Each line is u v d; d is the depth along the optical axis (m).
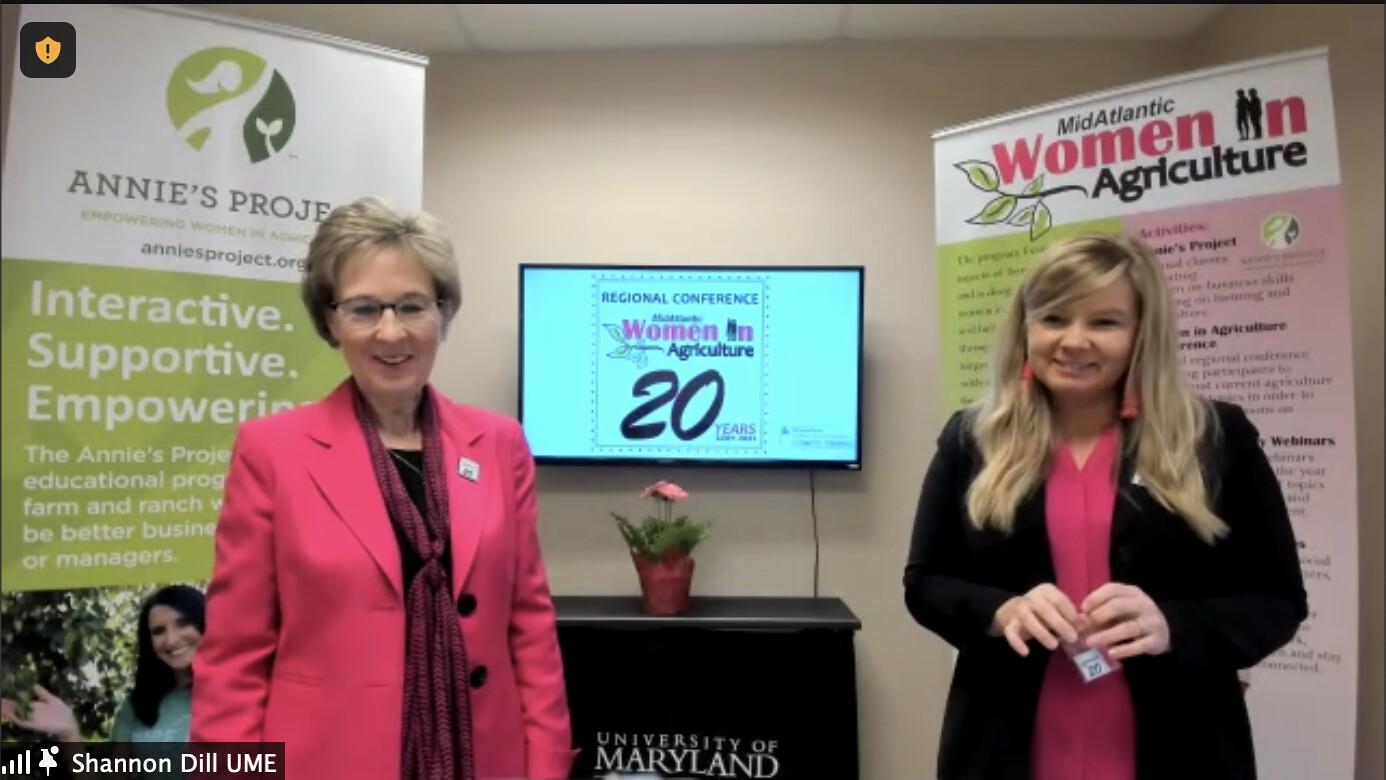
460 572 1.23
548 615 1.39
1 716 1.84
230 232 1.98
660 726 2.55
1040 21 2.87
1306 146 2.00
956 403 2.40
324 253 1.23
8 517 1.81
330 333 1.26
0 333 1.79
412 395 1.28
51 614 1.86
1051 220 2.28
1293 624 1.21
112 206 1.88
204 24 1.96
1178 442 1.24
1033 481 1.30
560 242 3.02
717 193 3.01
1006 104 2.98
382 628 1.18
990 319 2.36
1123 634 1.14
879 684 2.91
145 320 1.91
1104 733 1.26
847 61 3.01
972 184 2.40
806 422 2.84
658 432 2.85
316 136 2.07
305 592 1.17
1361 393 2.30
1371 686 2.25
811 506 2.93
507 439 1.39
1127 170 2.19
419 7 2.79
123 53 1.89
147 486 1.92
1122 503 1.25
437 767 1.17
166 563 1.94
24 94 1.82
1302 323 2.00
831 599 2.85
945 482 1.42
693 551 2.89
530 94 3.05
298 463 1.21
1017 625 1.20
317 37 2.07
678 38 2.98
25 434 1.82
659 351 2.85
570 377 2.85
